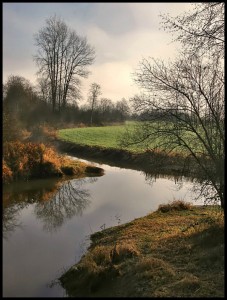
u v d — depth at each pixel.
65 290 10.48
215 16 10.35
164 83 13.07
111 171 31.89
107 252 11.66
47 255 13.11
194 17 10.58
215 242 11.13
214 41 10.80
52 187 25.06
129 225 15.08
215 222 12.84
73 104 61.16
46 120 49.28
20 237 15.18
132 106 13.62
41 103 51.09
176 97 13.12
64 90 59.31
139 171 31.95
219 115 12.46
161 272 9.69
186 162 13.91
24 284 10.84
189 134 13.42
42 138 35.97
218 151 12.70
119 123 69.06
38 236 15.26
